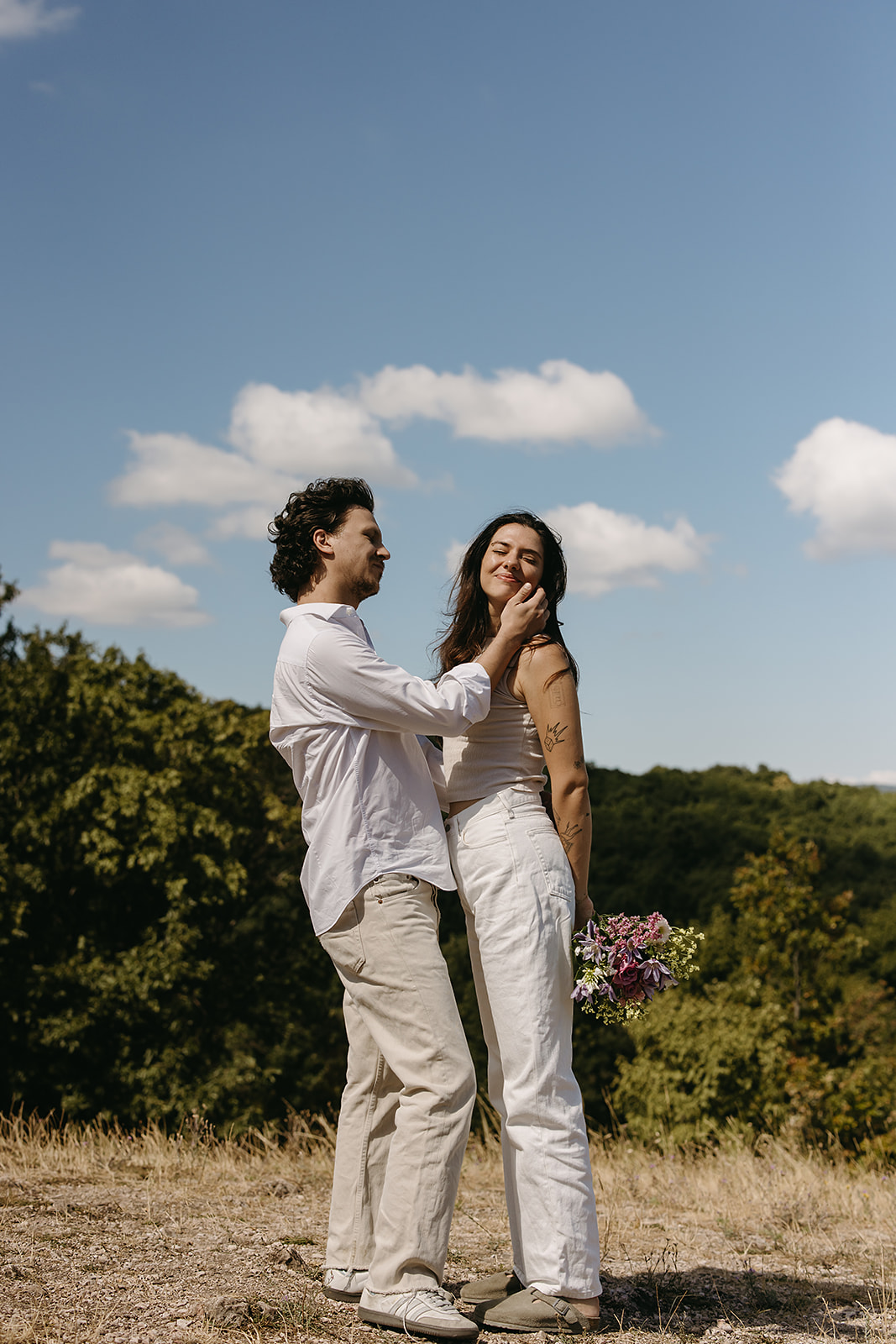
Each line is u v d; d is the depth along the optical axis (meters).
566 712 2.99
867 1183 5.46
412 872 2.85
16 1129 5.39
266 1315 2.69
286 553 3.09
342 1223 2.98
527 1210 2.83
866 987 25.75
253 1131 5.73
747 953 24.72
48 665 20.36
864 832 40.62
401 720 2.83
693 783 44.19
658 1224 4.32
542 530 3.29
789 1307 3.17
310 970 21.53
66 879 19.50
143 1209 3.92
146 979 17.84
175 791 20.03
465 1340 2.63
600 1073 19.80
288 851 22.78
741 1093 13.99
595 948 2.95
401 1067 2.78
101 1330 2.52
